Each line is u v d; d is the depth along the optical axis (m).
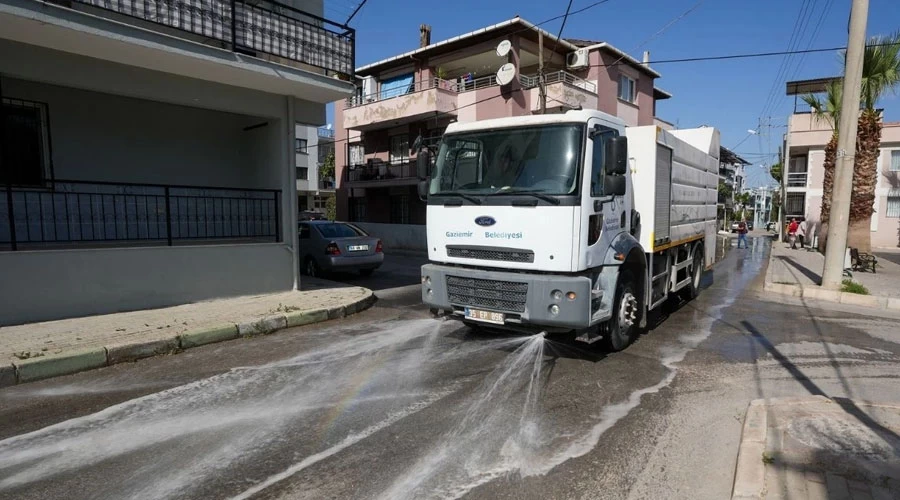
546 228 5.57
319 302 9.23
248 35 8.76
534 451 3.97
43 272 7.38
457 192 6.26
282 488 3.45
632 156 7.27
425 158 6.80
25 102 8.63
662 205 7.65
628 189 6.78
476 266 6.14
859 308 10.06
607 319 6.12
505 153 6.01
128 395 5.19
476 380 5.57
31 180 8.68
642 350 6.78
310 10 11.03
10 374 5.46
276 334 7.71
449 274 6.22
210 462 3.81
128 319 7.64
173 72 8.56
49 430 4.38
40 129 8.78
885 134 29.56
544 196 5.54
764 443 3.84
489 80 23.47
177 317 7.82
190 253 8.86
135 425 4.47
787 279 13.34
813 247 27.77
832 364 6.25
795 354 6.67
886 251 27.53
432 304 6.43
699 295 11.41
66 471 3.69
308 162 43.53
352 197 28.58
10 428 4.43
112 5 7.16
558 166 5.64
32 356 5.78
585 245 5.58
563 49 23.17
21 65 7.14
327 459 3.85
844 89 11.06
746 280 14.05
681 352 6.71
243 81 9.19
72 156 9.19
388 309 9.72
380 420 4.54
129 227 9.88
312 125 10.98
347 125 26.06
